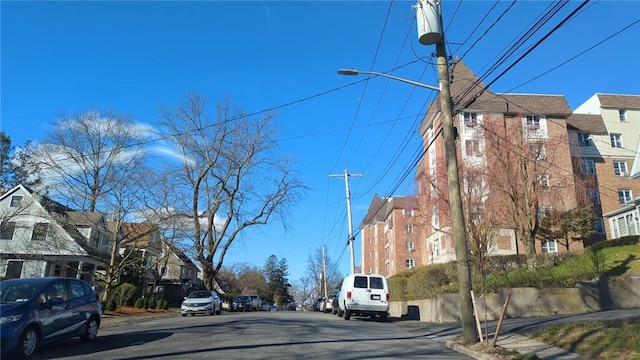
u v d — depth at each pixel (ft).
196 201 120.16
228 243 126.00
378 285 72.69
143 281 128.77
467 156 94.27
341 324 59.26
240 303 136.46
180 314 97.60
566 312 59.41
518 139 82.07
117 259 108.88
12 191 127.13
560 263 75.41
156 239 113.09
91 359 30.81
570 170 91.66
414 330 52.75
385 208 240.94
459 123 115.85
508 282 64.85
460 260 38.93
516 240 120.98
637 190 148.77
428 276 80.28
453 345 37.19
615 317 42.70
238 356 31.68
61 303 34.96
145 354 32.68
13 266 123.03
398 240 199.41
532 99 138.41
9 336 29.50
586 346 31.45
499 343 36.04
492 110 132.57
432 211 91.66
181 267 192.13
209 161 120.37
